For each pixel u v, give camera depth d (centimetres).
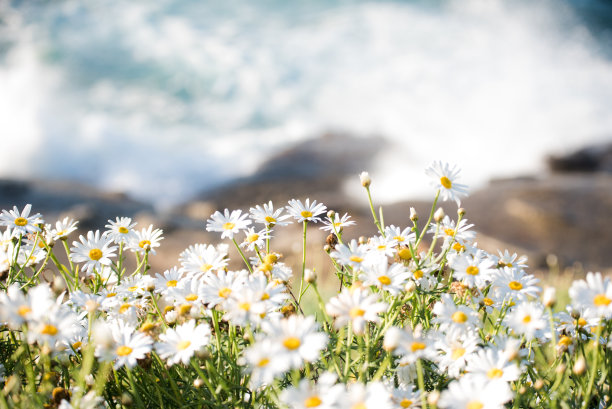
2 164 1533
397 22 2825
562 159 1581
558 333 167
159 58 2294
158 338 153
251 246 184
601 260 910
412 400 144
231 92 2138
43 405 146
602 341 155
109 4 2723
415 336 142
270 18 2812
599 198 1119
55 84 2022
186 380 162
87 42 2344
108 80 2123
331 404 125
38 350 161
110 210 1102
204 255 177
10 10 2553
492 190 1166
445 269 190
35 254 194
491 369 140
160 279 179
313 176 1466
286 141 1814
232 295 147
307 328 131
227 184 1484
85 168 1591
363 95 2162
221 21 2712
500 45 2652
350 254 164
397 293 156
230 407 153
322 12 2894
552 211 1016
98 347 147
